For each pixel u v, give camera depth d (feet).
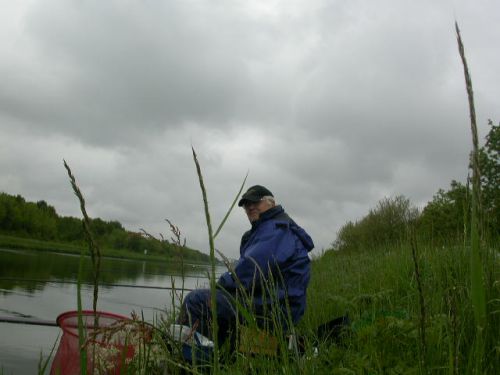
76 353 6.63
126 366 5.19
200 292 10.40
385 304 14.76
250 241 12.41
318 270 35.96
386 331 8.41
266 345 6.12
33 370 15.43
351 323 11.74
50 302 31.71
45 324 19.36
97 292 2.90
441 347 5.24
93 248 2.89
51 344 19.74
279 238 11.78
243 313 5.65
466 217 4.35
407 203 59.41
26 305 29.55
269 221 12.21
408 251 21.30
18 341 19.54
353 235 63.26
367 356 7.93
